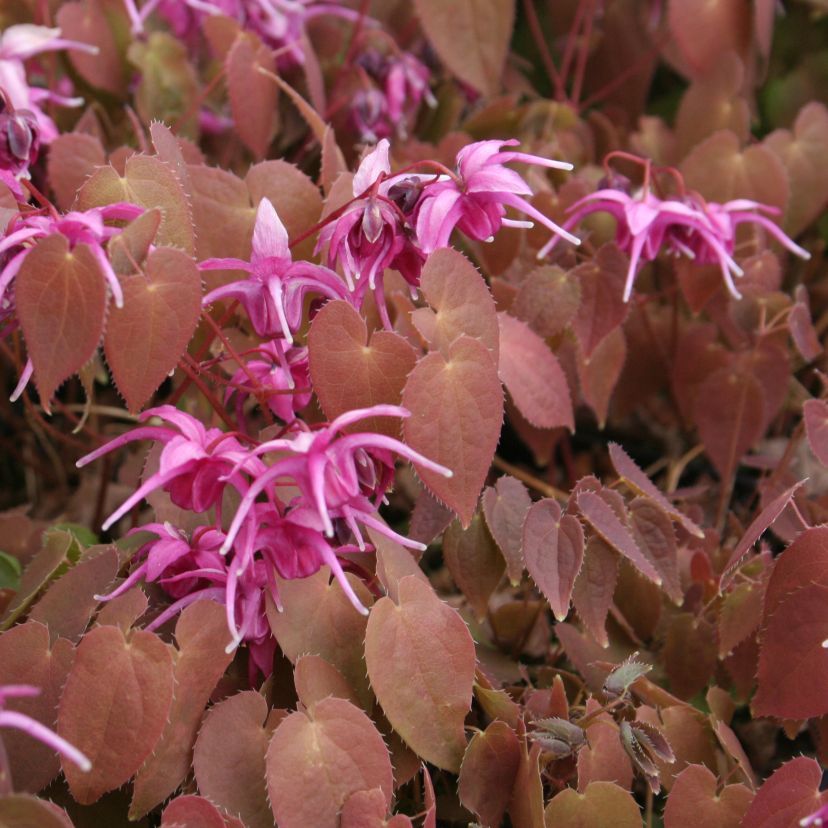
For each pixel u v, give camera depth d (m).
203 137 0.90
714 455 0.85
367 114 0.87
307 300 0.75
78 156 0.79
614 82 0.98
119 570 0.72
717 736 0.74
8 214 0.69
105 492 0.85
